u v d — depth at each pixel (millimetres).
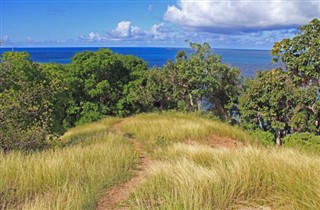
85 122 25250
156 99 27328
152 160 8758
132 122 16750
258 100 19438
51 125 11047
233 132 14195
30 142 9711
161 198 5051
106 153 8469
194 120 17234
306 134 13586
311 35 18312
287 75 19375
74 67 26531
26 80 11695
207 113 22516
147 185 5773
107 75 27641
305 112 18781
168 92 26719
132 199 5328
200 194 4758
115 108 27797
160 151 9375
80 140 12086
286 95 18625
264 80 19531
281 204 4699
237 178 5246
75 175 6527
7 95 9992
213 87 23469
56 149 9258
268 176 5375
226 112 25484
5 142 9258
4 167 6609
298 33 18797
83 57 27547
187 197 4676
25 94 10516
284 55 19141
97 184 6223
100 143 10336
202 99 25719
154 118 18625
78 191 5625
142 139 12211
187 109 26000
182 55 25453
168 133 12664
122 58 29109
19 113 10062
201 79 23062
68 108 25484
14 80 11367
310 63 18156
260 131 18125
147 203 5066
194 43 23359
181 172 5730
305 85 19391
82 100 26625
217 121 19000
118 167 7484
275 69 19922
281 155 6465
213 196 4879
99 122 20953
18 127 9766
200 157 7633
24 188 5840
